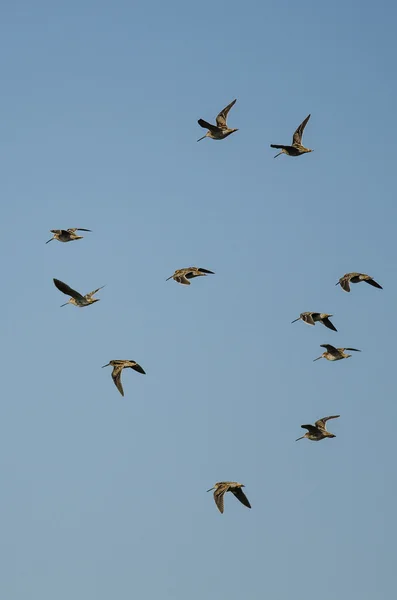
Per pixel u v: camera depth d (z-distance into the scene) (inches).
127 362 2249.0
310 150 2423.7
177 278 2421.3
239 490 2090.3
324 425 2332.7
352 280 2311.8
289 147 2421.3
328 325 2348.7
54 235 2410.2
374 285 2314.2
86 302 2271.2
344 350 2365.9
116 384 2230.6
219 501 2064.5
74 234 2417.6
